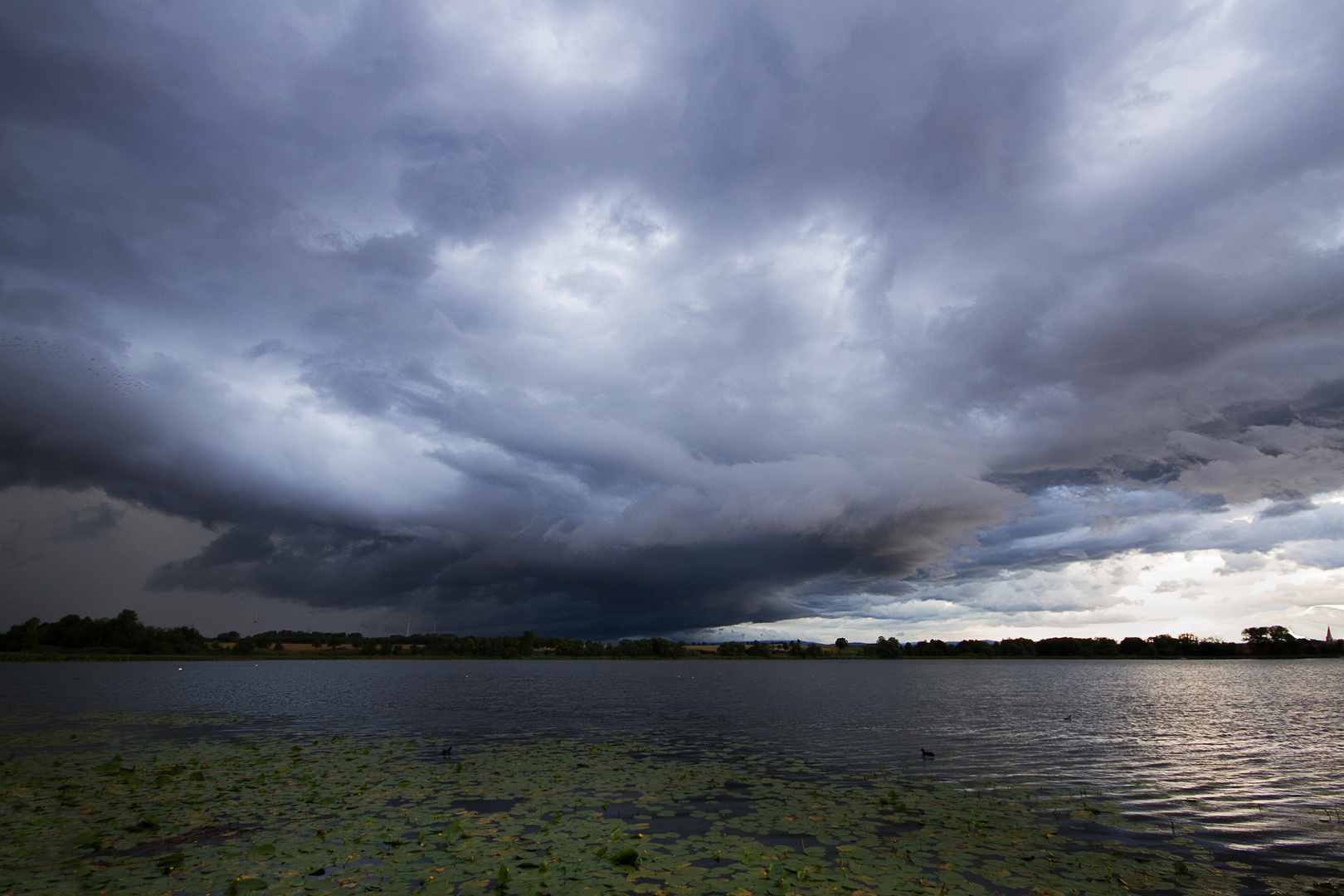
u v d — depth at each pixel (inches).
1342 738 1232.2
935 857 491.5
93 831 541.3
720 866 456.8
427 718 1545.3
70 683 2832.2
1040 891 425.4
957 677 4259.4
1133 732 1322.6
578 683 3491.6
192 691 2391.7
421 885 417.1
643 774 815.1
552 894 402.9
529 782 757.9
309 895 400.5
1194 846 539.8
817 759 958.4
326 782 750.5
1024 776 842.8
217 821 576.4
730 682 3631.9
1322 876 471.2
